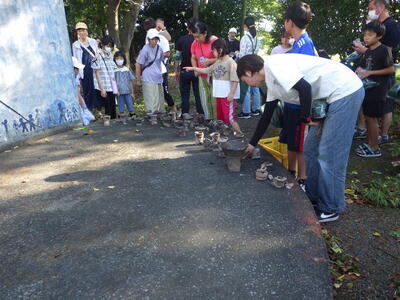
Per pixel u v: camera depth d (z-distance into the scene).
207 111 4.95
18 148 4.07
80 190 2.86
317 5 7.68
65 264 1.92
